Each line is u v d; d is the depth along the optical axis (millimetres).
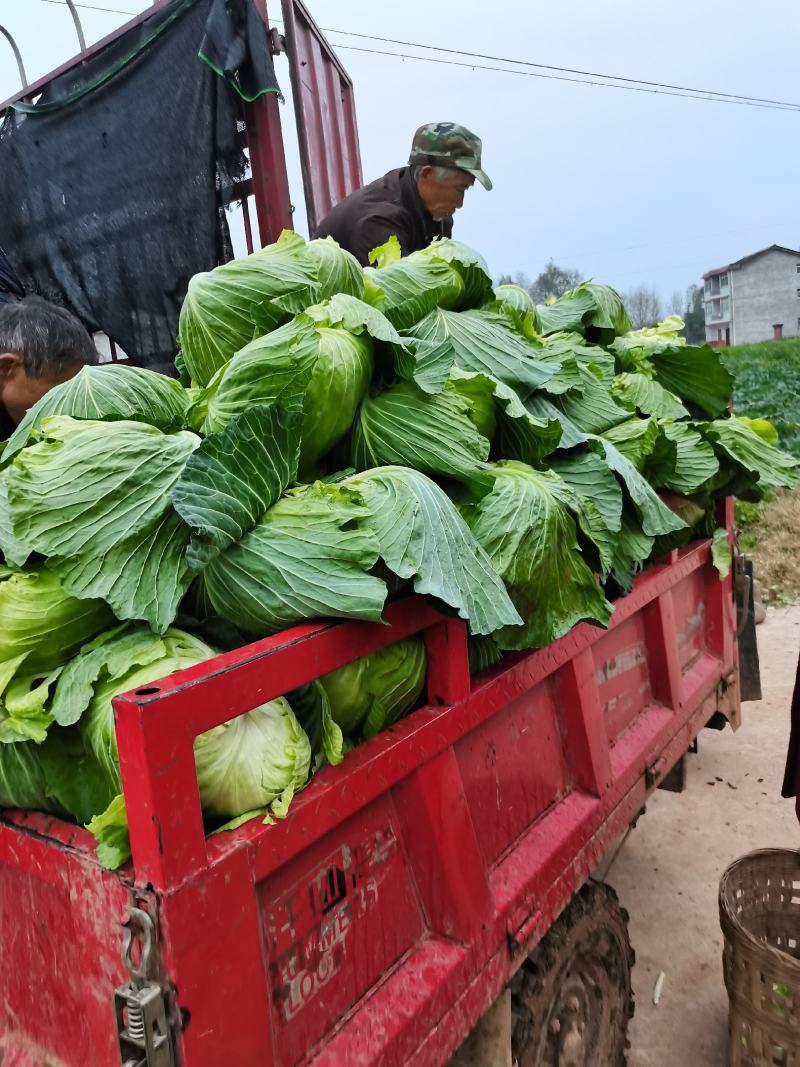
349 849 1556
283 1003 1380
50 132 5586
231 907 1246
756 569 9320
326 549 1548
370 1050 1483
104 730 1432
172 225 5203
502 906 1884
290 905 1406
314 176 5535
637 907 3729
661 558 3162
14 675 1548
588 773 2408
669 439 2975
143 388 1967
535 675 2133
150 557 1574
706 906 3723
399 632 1639
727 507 3941
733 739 5395
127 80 5164
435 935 1767
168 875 1150
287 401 1779
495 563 1851
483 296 2779
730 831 4332
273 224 4973
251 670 1284
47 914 1428
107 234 5547
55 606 1568
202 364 2285
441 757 1751
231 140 4898
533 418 2143
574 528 2066
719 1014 3074
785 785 3205
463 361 2346
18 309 2752
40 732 1462
